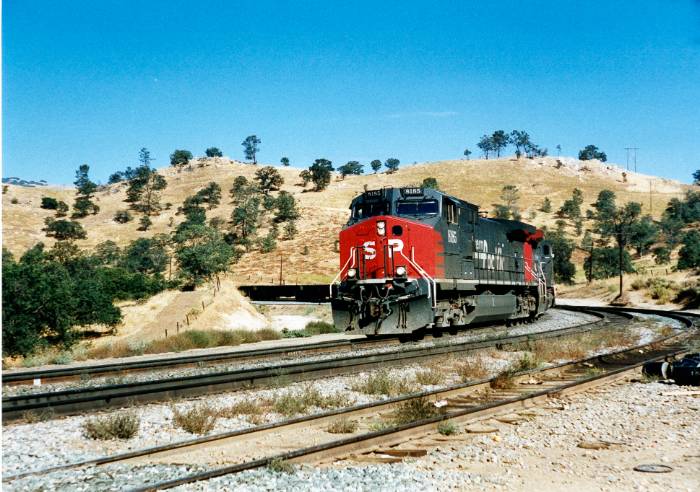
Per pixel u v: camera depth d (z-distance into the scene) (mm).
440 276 24750
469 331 30688
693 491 7484
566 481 7980
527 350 22672
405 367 18438
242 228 153375
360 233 25297
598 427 11047
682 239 142500
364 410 12148
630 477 8086
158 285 68625
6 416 11688
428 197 25219
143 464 8844
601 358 20438
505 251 32812
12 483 7871
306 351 23516
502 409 12383
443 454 9258
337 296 25453
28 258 60250
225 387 14961
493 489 7645
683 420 11578
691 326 34000
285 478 7891
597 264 112250
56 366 22797
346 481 7730
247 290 82938
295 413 12539
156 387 13961
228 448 9789
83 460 8914
